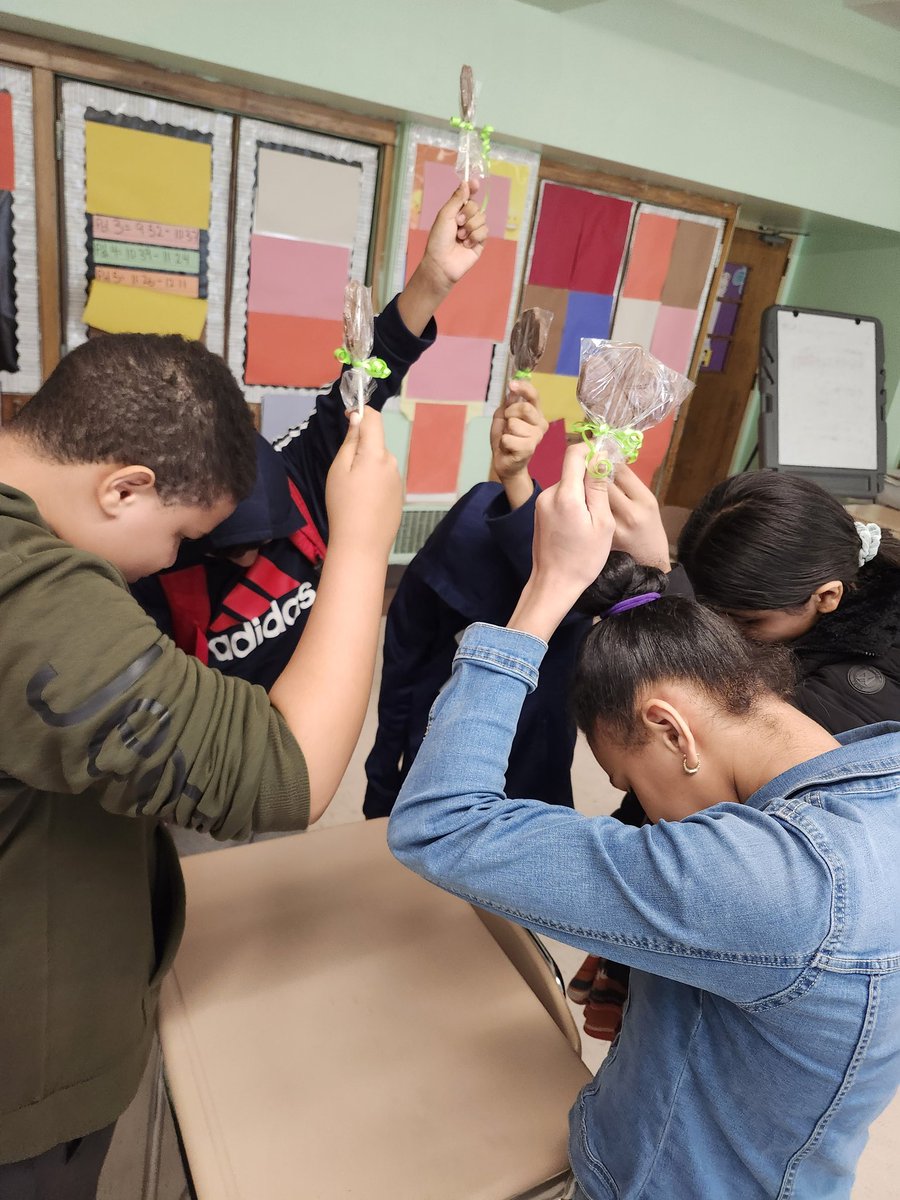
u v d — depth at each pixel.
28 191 2.44
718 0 3.09
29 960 0.67
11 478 0.64
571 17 2.90
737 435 5.20
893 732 0.66
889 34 3.38
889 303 4.38
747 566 0.99
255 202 2.77
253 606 1.22
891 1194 1.48
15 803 0.61
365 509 0.73
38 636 0.52
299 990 0.93
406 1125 0.80
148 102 2.50
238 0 2.37
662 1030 0.70
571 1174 0.80
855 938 0.55
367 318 0.80
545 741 1.30
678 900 0.55
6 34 2.25
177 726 0.56
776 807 0.60
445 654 1.39
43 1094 0.72
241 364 2.97
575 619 1.23
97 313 2.66
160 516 0.66
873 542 1.07
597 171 3.38
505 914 0.64
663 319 3.89
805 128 3.63
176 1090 0.81
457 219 1.09
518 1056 0.89
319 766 0.64
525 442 1.12
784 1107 0.63
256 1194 0.73
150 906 0.81
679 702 0.69
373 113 2.82
